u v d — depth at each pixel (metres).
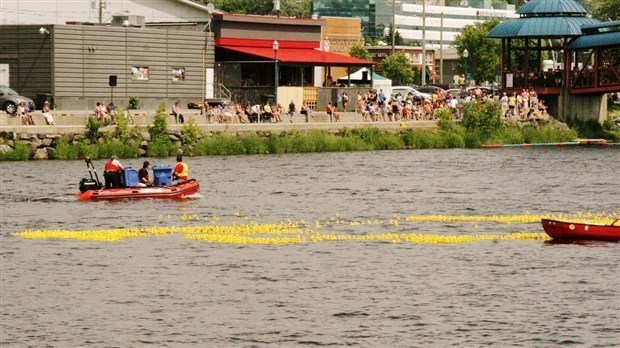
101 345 93.06
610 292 108.19
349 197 175.00
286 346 92.75
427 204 167.88
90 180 167.75
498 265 120.31
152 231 140.38
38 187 178.75
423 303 104.56
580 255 125.50
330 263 121.44
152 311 102.31
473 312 101.56
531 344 92.75
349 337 94.75
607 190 187.75
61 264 120.25
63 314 101.25
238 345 92.94
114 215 152.62
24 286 110.62
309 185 190.25
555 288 109.75
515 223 149.00
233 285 111.44
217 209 159.75
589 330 96.19
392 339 94.12
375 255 125.81
